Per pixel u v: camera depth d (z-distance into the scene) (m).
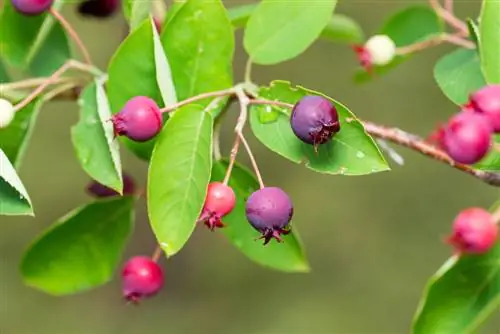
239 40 0.82
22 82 0.44
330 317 1.02
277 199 0.40
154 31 0.41
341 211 1.06
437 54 1.01
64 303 1.03
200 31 0.42
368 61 0.46
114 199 0.45
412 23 0.47
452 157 0.40
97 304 1.04
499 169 0.41
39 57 0.46
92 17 0.48
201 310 1.05
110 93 0.42
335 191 1.07
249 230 0.44
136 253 1.03
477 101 0.40
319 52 1.01
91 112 0.43
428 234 1.05
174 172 0.40
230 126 0.91
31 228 1.03
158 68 0.41
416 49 0.46
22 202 0.42
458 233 0.41
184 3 0.42
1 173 0.42
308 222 1.06
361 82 0.49
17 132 0.43
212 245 1.07
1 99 0.42
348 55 1.01
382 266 1.04
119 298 1.05
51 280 0.46
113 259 0.46
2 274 1.03
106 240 0.46
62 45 0.46
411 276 1.04
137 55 0.42
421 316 0.41
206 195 0.40
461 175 1.05
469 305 0.41
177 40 0.42
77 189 1.04
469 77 0.43
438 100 1.01
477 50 0.43
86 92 0.43
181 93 0.42
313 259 1.05
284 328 1.02
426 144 0.42
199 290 1.05
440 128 0.40
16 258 1.03
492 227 0.40
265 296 1.05
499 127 0.40
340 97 1.01
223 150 0.93
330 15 0.43
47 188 1.04
